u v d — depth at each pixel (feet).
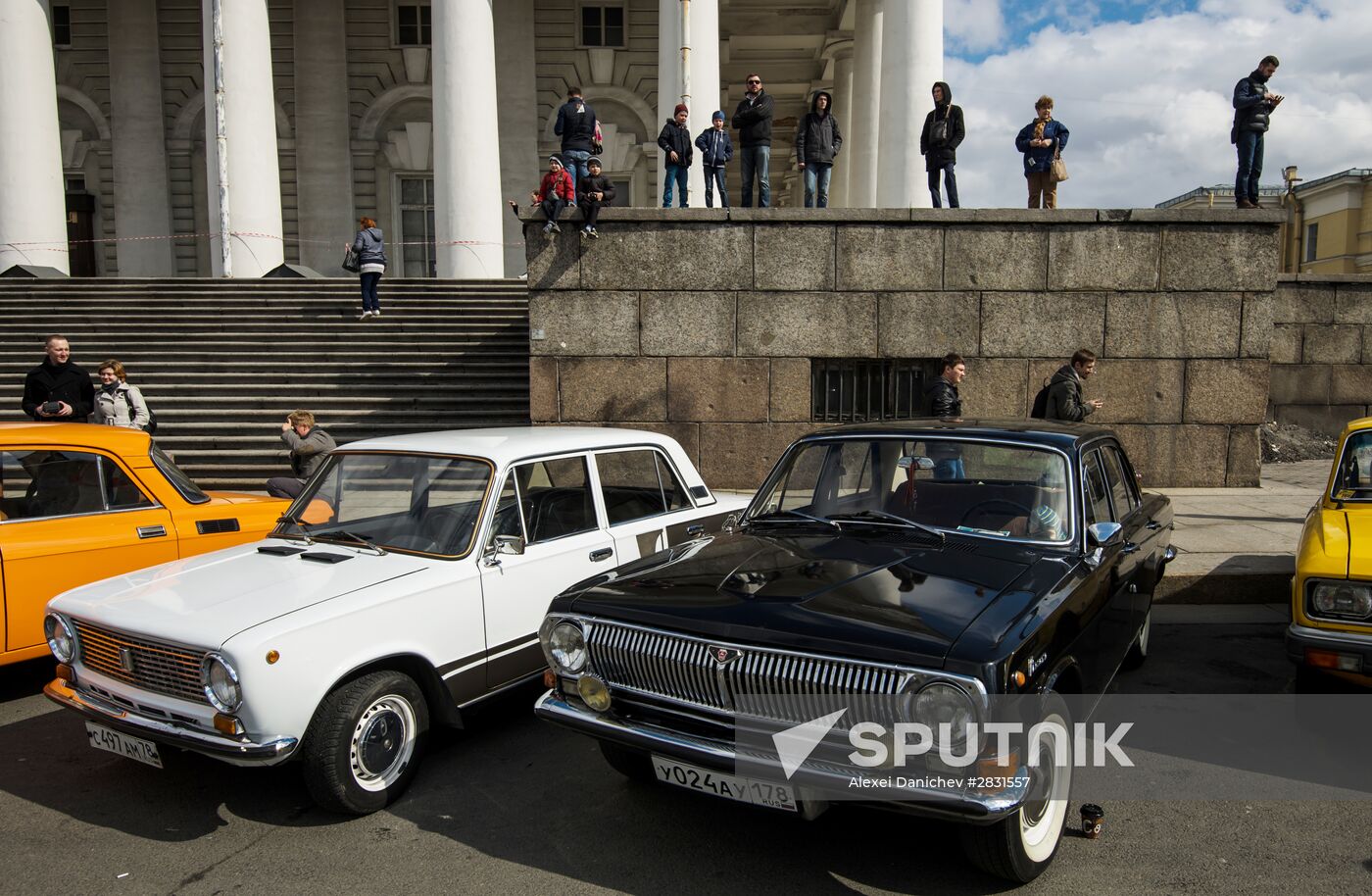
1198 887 9.91
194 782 13.07
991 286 33.17
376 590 12.38
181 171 71.77
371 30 71.97
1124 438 33.63
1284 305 43.57
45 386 27.81
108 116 71.41
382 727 12.21
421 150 72.64
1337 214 133.69
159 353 42.24
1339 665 12.80
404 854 10.95
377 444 15.67
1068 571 11.11
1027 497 12.33
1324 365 43.86
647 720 10.52
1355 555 13.15
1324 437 43.73
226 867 10.69
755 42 82.99
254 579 12.85
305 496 15.56
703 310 33.19
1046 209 33.04
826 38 80.02
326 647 11.51
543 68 73.05
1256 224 32.86
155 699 11.75
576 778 13.05
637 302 33.14
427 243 73.61
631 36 73.36
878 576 10.78
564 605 11.30
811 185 35.45
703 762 9.71
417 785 12.84
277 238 56.08
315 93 71.36
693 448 33.58
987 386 33.47
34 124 55.98
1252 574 21.68
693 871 10.48
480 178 52.54
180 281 50.39
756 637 9.61
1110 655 12.50
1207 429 33.65
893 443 13.46
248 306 47.70
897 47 45.73
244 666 10.80
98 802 12.46
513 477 14.46
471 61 52.16
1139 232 32.99
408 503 14.53
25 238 55.57
